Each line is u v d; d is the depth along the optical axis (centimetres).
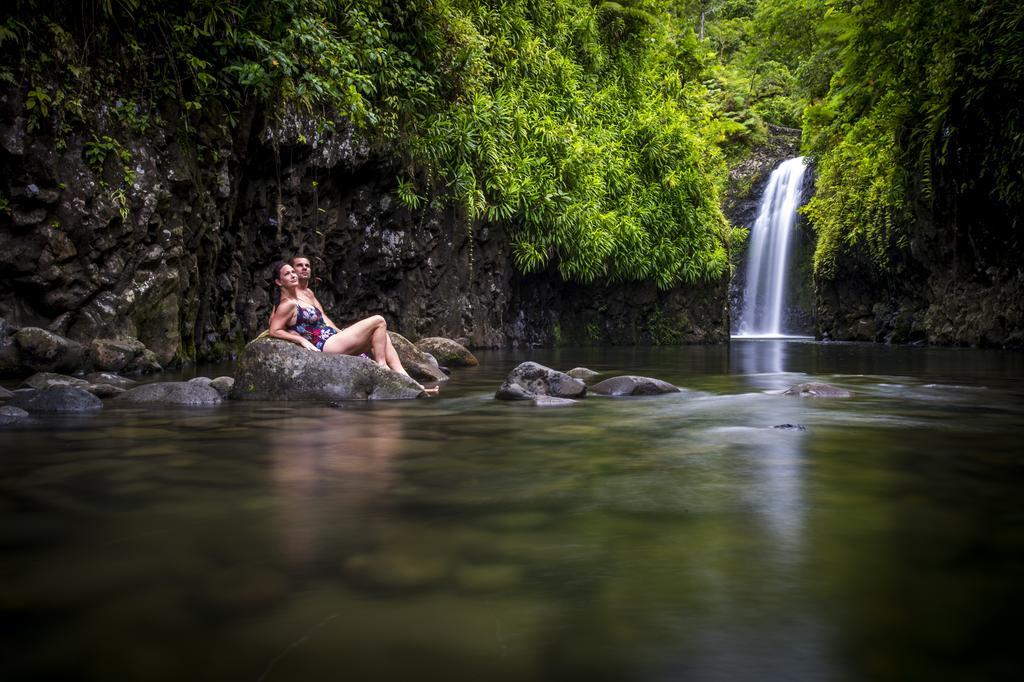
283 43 834
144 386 514
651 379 598
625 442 359
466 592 160
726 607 151
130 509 228
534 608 151
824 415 462
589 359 1072
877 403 528
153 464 299
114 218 696
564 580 167
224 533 203
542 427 408
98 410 466
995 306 1382
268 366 536
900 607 151
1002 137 1225
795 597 157
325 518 219
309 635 139
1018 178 1209
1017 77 1151
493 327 1355
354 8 988
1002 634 139
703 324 1727
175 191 767
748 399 554
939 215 1461
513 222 1364
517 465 301
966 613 148
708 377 770
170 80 755
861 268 1894
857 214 1859
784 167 2531
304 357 541
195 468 292
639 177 1627
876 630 141
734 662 128
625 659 129
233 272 906
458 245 1241
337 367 540
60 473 281
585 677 123
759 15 2423
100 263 695
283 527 209
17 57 627
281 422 420
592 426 412
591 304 1584
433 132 1147
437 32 1141
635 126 1653
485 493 252
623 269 1542
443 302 1236
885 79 1509
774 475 282
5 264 637
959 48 1248
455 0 1250
